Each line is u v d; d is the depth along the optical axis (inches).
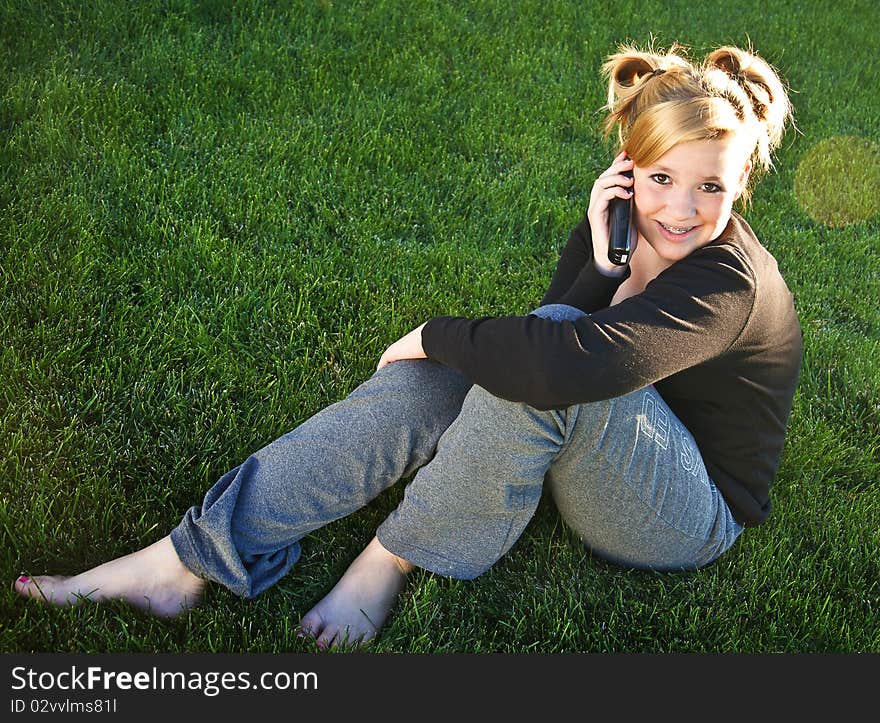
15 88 157.5
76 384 110.0
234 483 82.8
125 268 128.3
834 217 185.8
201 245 134.8
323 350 123.3
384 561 90.1
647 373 71.7
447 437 80.7
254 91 172.7
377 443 84.1
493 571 98.1
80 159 146.9
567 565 98.7
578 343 71.4
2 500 94.0
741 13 265.4
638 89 79.7
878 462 122.1
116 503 97.5
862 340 148.5
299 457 83.4
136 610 86.0
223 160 154.4
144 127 158.2
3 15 173.8
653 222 77.5
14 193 137.2
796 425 125.0
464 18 220.2
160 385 113.5
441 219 156.4
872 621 98.7
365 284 135.0
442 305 135.4
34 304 118.8
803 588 101.1
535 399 72.7
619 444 78.6
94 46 173.8
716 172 73.1
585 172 178.9
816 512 111.1
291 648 86.4
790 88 229.6
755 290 74.7
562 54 217.2
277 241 141.9
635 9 249.0
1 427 102.6
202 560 83.0
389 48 199.2
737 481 88.7
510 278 145.9
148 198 143.6
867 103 234.7
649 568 96.9
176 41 181.0
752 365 79.7
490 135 181.3
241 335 123.3
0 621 83.8
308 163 159.0
